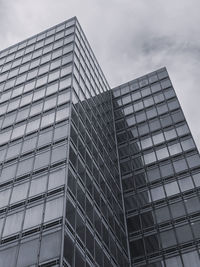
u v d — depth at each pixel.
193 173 50.44
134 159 56.69
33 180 35.09
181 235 42.62
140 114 66.00
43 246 27.89
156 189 50.16
